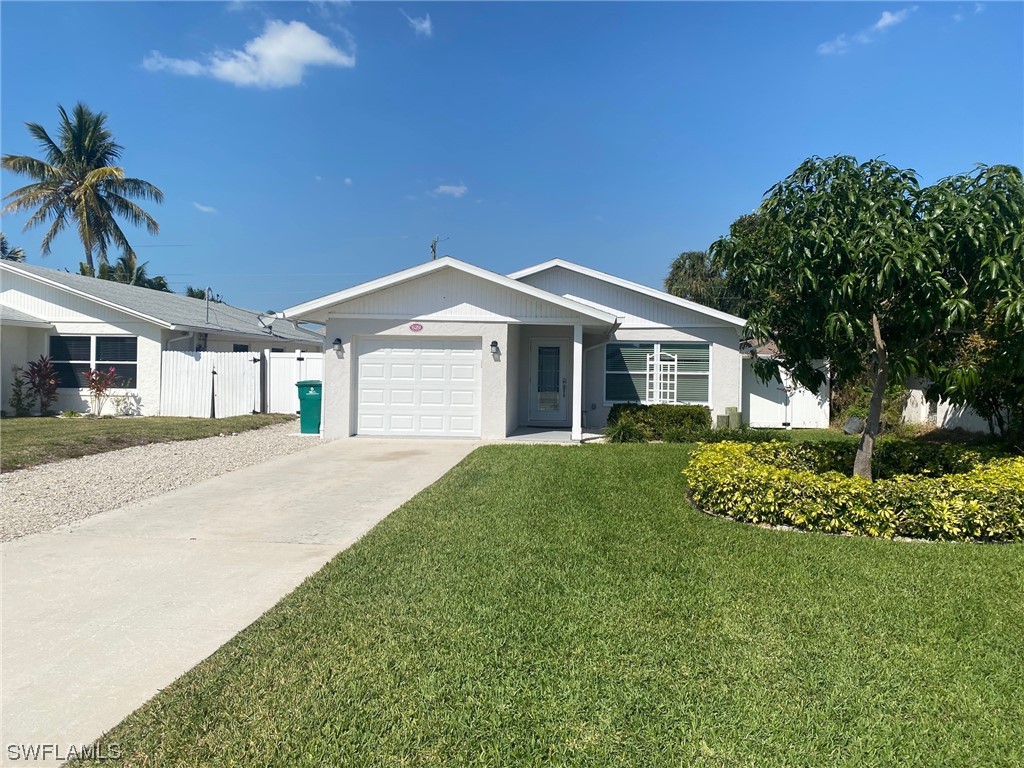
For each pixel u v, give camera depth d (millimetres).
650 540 5723
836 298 6262
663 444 12562
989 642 3709
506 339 13195
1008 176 6266
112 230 31188
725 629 3854
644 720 2928
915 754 2699
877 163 6719
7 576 4906
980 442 11359
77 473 9422
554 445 12234
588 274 16453
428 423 13461
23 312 18281
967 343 6848
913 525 6043
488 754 2697
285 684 3234
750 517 6461
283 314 13148
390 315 13297
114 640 3801
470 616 4043
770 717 2951
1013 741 2795
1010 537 5953
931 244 6191
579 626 3895
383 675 3320
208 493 8055
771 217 7066
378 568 4969
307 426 14281
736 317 15664
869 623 3947
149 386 18281
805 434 15141
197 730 2859
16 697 3178
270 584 4754
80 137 30578
